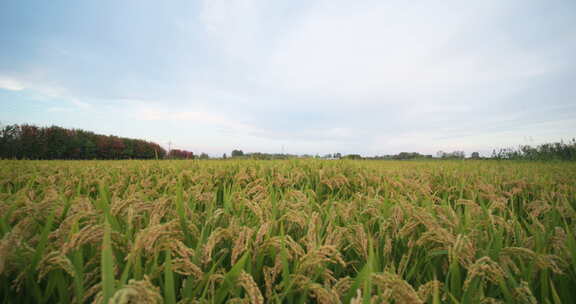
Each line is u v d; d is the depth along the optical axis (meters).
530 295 0.97
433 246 1.37
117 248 1.07
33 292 1.02
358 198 2.33
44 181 3.08
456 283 1.06
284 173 4.26
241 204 1.80
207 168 4.59
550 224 1.85
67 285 1.07
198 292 1.02
